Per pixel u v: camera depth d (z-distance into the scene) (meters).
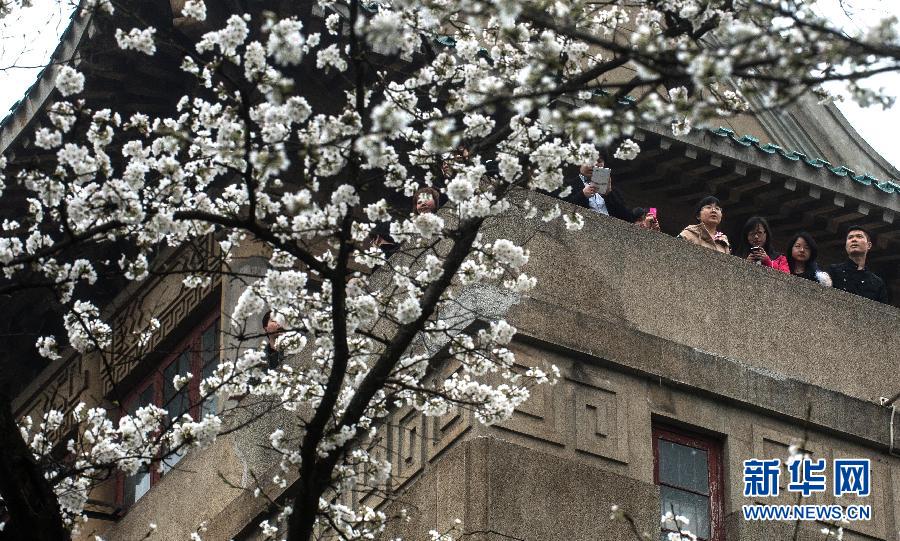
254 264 19.30
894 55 8.13
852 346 17.95
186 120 11.59
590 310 16.33
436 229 11.34
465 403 12.20
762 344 17.33
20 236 19.91
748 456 16.34
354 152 11.02
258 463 17.88
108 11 11.85
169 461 20.14
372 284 16.31
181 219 11.01
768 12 8.59
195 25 17.45
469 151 11.80
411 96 11.94
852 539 16.33
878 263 23.34
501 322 12.17
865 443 17.06
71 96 18.59
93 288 21.84
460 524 13.92
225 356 19.11
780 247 22.78
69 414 22.14
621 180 21.44
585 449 15.36
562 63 10.02
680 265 17.16
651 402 16.03
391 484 15.05
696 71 8.29
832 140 23.30
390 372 12.09
